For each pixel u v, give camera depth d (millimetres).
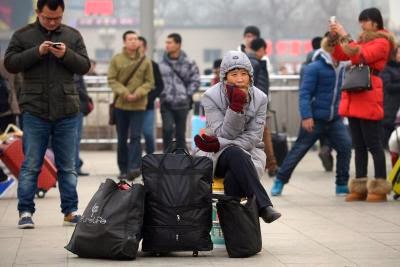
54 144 18766
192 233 15133
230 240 15305
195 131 28391
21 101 18484
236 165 15516
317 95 23469
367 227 18562
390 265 14750
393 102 31656
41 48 18047
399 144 23438
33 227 18562
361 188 22641
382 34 21844
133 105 27656
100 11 56938
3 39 76438
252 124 16109
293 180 28156
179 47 29656
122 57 27844
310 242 16906
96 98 40219
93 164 33969
